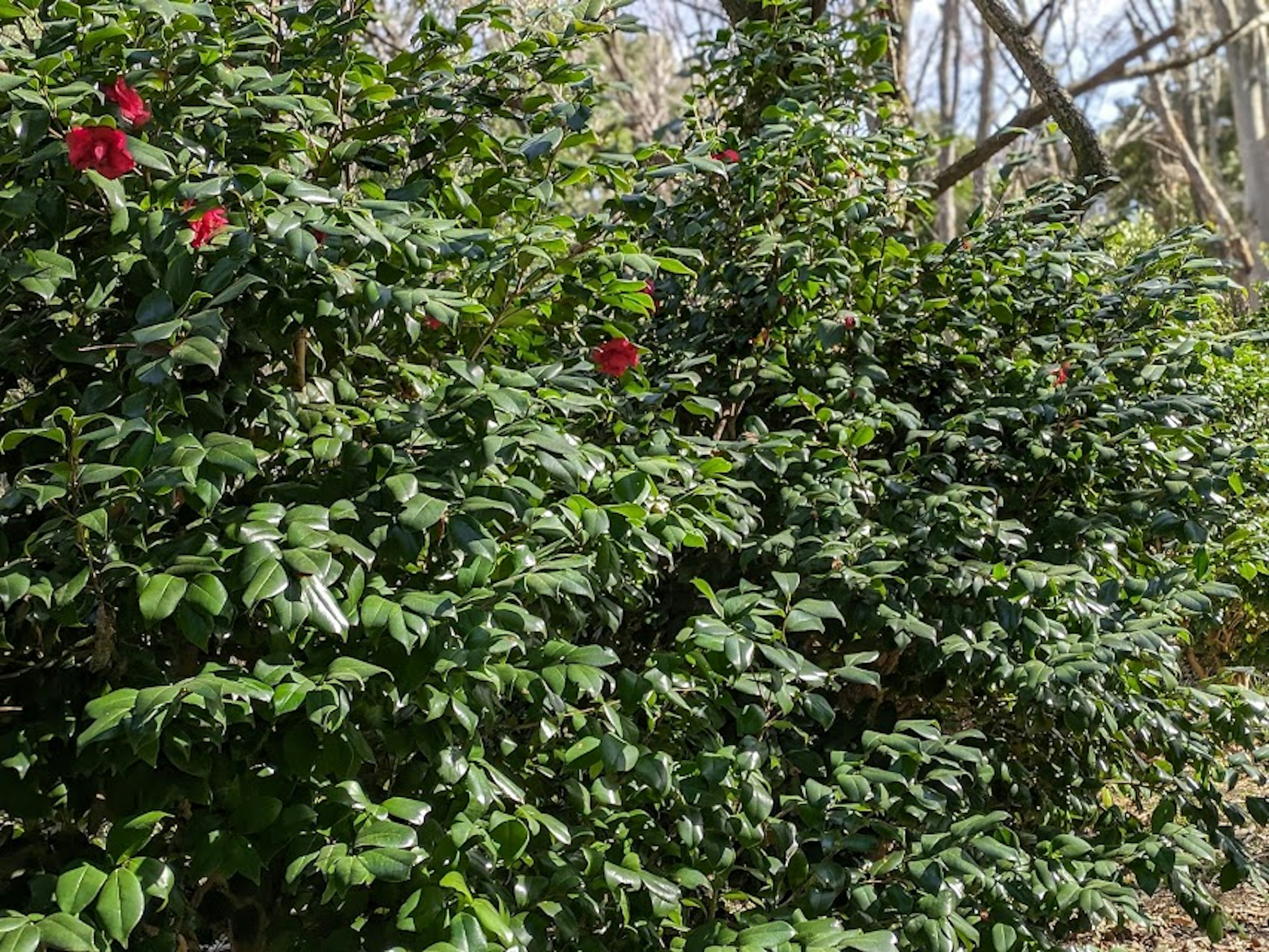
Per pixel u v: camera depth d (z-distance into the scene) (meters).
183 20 2.07
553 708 2.05
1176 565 3.40
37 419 2.02
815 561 2.76
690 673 2.34
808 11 3.83
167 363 1.68
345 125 2.58
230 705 1.71
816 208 3.38
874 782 2.34
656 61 14.30
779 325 3.33
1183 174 25.17
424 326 2.54
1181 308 3.64
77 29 2.06
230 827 1.78
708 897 2.45
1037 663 2.64
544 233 2.37
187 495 1.77
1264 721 3.05
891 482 2.95
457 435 2.03
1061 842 2.61
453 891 1.79
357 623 1.77
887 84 3.90
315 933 1.96
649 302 2.59
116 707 1.62
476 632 1.89
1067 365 3.44
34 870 1.83
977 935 2.21
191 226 1.95
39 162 1.92
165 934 1.81
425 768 1.96
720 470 2.55
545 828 2.08
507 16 2.68
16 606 1.91
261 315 2.00
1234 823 2.96
